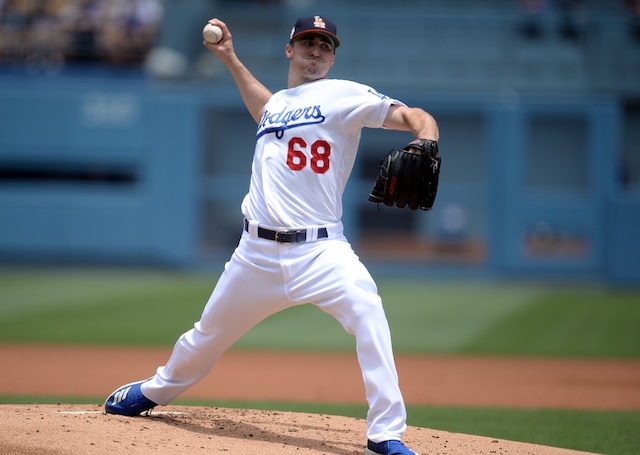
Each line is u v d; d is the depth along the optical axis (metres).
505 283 70.56
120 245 72.19
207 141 73.44
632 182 74.38
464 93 72.31
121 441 15.79
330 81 16.73
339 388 31.02
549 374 34.47
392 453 15.31
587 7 84.00
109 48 76.31
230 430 17.67
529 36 80.31
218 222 73.31
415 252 72.12
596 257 69.94
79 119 72.38
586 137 71.19
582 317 51.03
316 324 49.19
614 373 34.78
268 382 32.12
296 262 16.30
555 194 70.94
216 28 17.84
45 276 68.12
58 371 33.78
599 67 77.19
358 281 15.99
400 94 73.56
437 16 81.50
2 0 76.62
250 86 18.16
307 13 82.31
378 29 81.19
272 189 16.55
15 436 15.40
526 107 71.44
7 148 72.38
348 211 72.38
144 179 72.25
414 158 15.37
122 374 33.16
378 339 15.74
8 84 73.12
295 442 17.00
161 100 72.12
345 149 16.66
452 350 40.34
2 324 46.12
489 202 71.56
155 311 50.84
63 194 72.06
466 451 17.47
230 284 16.84
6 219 72.06
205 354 17.42
